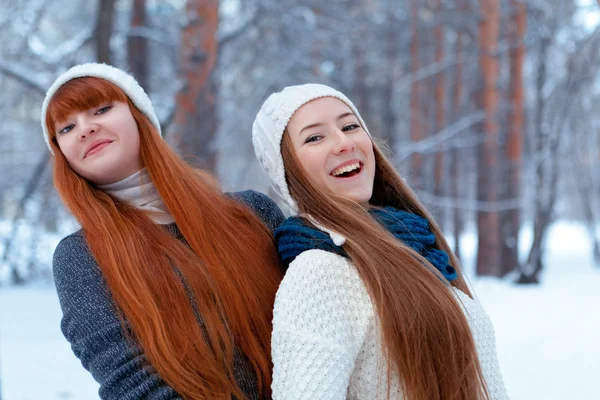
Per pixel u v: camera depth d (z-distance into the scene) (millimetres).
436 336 1351
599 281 13250
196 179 1634
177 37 9273
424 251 1581
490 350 1553
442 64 13766
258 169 14438
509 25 12961
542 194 13117
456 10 14344
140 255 1397
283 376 1277
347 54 13820
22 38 9336
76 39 8484
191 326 1355
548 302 9938
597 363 5652
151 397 1246
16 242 10484
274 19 11375
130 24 9172
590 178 19953
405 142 16234
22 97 10484
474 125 15133
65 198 1493
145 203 1584
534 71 14836
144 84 8828
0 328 7000
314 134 1560
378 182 1821
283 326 1300
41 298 9203
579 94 15008
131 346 1285
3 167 12367
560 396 4766
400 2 14258
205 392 1297
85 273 1371
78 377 5078
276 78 12102
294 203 1560
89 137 1489
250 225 1662
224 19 11234
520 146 13266
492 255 13367
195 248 1485
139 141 1569
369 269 1363
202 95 7934
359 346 1327
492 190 13328
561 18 13320
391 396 1332
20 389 4680
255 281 1519
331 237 1417
